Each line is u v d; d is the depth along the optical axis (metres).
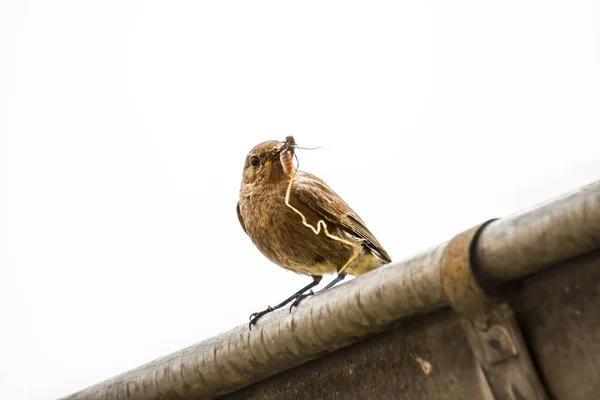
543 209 3.64
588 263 3.71
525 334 3.88
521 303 3.91
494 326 3.92
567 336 3.75
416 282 4.12
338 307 4.42
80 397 4.50
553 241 3.57
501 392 3.94
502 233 3.77
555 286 3.82
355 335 4.42
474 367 4.18
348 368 4.43
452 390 4.27
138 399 4.48
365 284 4.41
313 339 4.43
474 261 3.88
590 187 3.51
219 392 4.46
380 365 4.42
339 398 4.43
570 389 3.73
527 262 3.71
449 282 3.95
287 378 4.45
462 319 4.04
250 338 4.45
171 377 4.47
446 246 4.01
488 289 3.89
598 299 3.67
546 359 3.81
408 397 4.41
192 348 4.46
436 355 4.36
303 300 4.44
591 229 3.43
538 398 3.80
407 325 4.41
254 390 4.46
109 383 4.49
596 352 3.67
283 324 4.43
